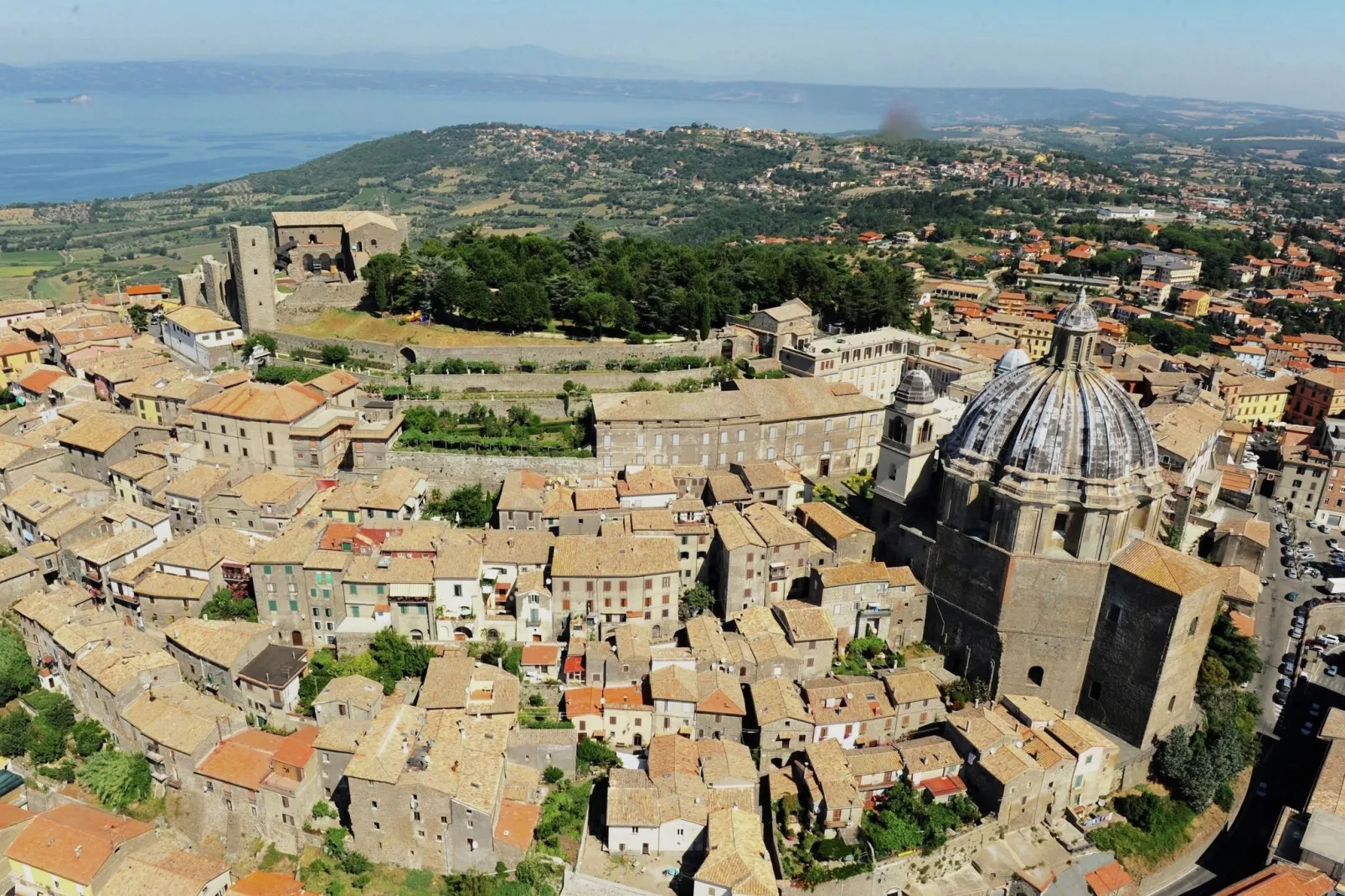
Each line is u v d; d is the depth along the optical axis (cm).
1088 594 11662
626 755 11562
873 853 10112
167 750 10712
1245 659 12756
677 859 10462
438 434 15525
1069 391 11856
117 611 13150
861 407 16375
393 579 12244
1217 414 18612
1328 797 10544
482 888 9875
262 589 12356
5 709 12362
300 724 11456
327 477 14738
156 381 16375
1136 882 10719
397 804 10006
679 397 15450
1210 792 11350
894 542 13812
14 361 18788
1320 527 18475
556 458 15012
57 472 15262
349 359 17825
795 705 11419
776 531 13112
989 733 11075
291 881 9788
